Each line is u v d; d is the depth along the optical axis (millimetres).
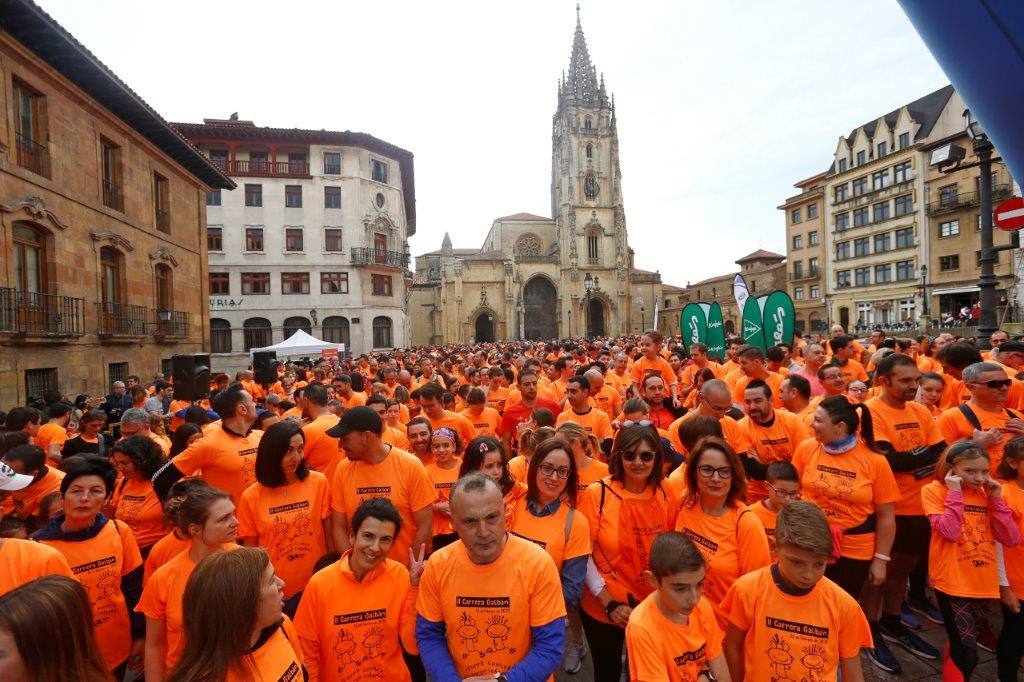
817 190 57469
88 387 15875
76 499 3650
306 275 42688
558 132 87125
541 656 2754
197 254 24656
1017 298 29984
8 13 12461
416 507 4426
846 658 2896
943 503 3957
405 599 3416
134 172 19062
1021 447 3834
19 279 13672
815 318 58688
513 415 7688
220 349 40656
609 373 10555
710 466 3555
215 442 5113
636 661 2871
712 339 12914
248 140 41594
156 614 3189
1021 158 1405
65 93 15188
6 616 1911
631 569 3805
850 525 4168
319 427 6055
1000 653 3875
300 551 4285
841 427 4211
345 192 43656
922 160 46000
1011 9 1136
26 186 13539
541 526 3689
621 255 82938
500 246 85875
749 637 3107
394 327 46500
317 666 3256
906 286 47594
